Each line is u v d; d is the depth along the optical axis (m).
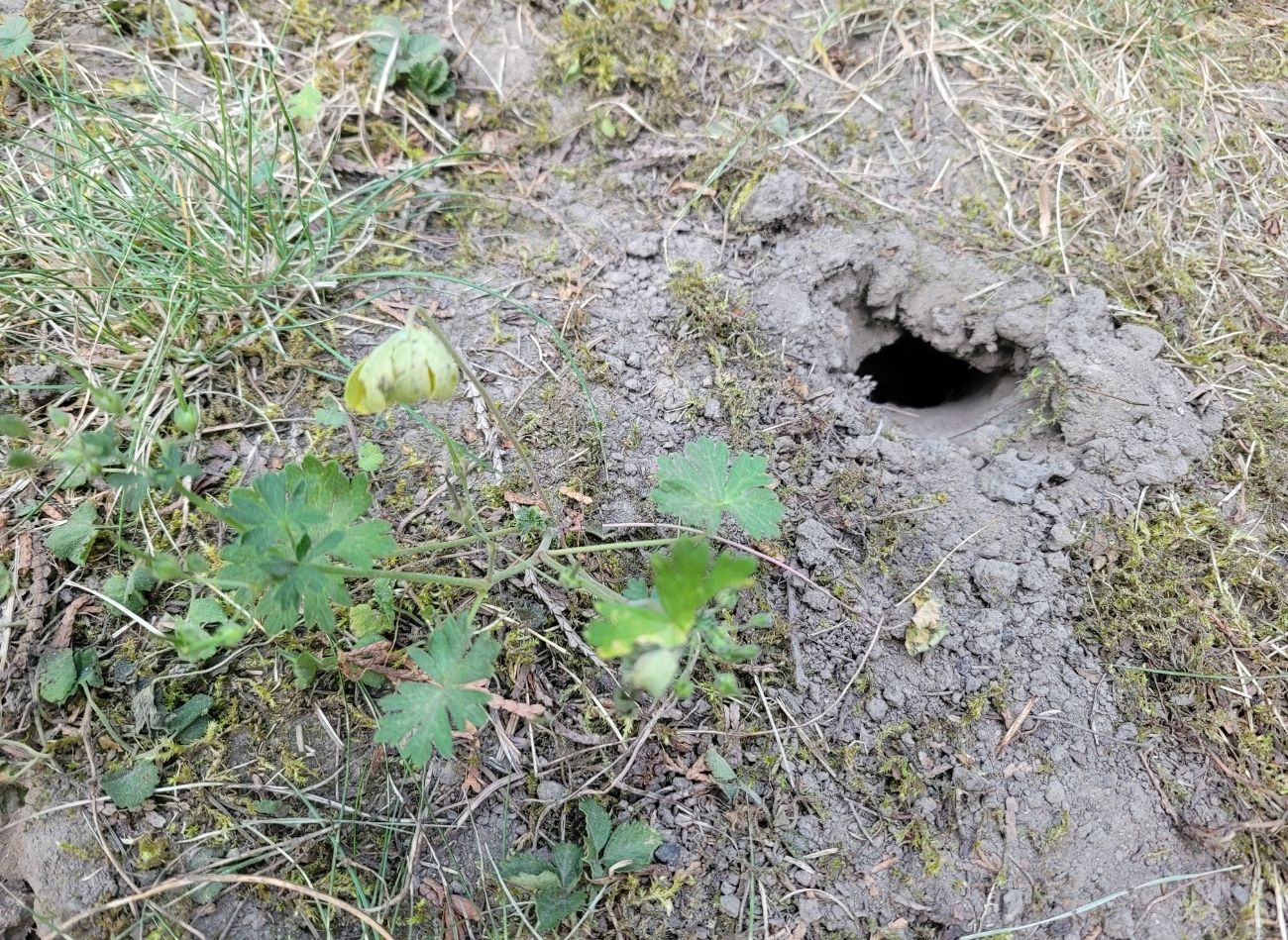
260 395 2.06
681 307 2.27
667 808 1.75
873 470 2.12
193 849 1.60
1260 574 2.01
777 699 1.86
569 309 2.24
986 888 1.73
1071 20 2.82
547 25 2.68
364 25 2.61
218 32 2.54
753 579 1.96
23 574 1.76
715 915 1.68
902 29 2.78
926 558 2.02
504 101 2.60
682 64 2.68
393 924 1.60
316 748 1.71
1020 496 2.09
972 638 1.93
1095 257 2.43
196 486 1.91
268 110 2.44
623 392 2.15
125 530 1.84
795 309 2.31
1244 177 2.62
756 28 2.77
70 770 1.62
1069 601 1.97
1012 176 2.57
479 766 1.74
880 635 1.94
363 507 1.59
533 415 2.09
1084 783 1.80
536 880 1.58
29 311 2.04
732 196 2.48
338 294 2.25
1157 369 2.22
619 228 2.42
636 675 1.29
